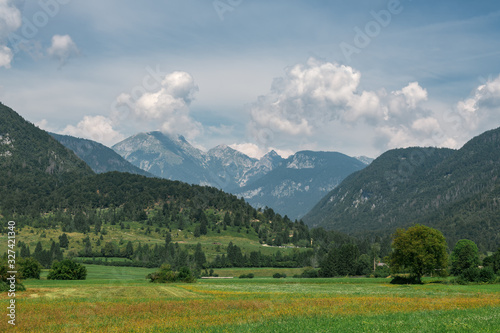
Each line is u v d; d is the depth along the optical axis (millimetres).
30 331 41844
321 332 36344
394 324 39031
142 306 59375
